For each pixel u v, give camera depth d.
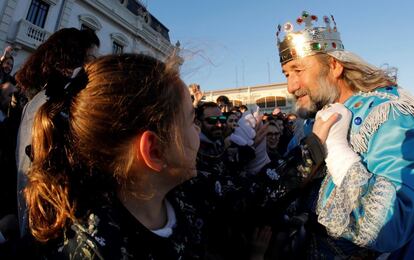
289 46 0.97
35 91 0.95
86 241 0.41
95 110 0.45
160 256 0.48
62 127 0.49
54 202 0.45
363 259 0.76
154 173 0.51
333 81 0.92
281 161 0.82
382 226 0.60
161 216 0.57
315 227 0.84
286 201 0.76
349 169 0.67
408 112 0.71
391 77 0.91
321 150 0.72
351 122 0.80
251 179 0.87
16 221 0.86
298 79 0.96
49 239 0.43
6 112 2.21
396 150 0.66
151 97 0.47
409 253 0.72
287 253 0.87
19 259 0.45
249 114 2.14
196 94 1.39
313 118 1.03
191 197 0.76
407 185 0.62
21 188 0.78
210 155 1.45
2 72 2.60
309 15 0.94
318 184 0.84
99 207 0.45
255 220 0.81
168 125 0.49
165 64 0.53
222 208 0.83
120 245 0.42
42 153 0.49
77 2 10.78
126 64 0.49
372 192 0.63
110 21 12.16
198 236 0.68
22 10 9.12
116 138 0.45
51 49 0.92
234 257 0.86
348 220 0.66
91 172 0.47
